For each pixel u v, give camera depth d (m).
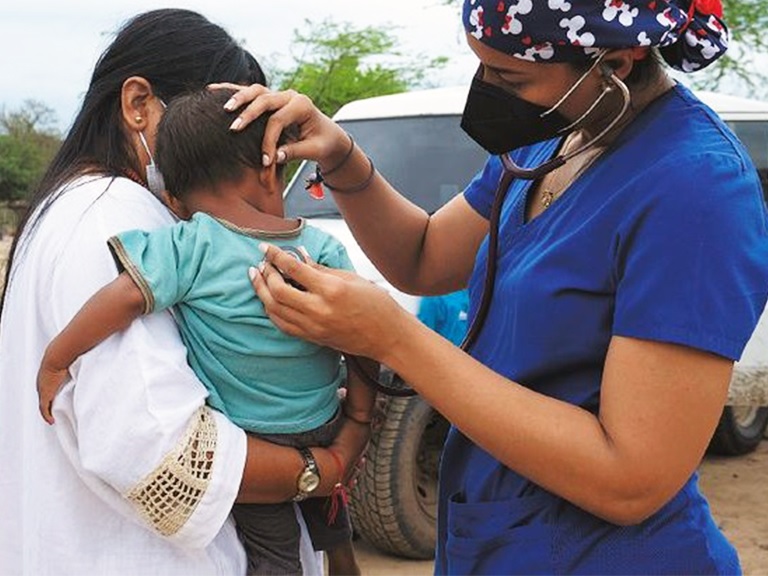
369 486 4.89
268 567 2.11
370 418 2.19
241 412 2.02
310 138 2.31
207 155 2.02
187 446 1.90
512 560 2.01
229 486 1.92
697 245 1.79
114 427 1.88
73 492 2.02
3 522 2.14
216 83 2.20
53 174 2.19
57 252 2.01
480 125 2.05
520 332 1.99
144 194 2.10
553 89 1.92
